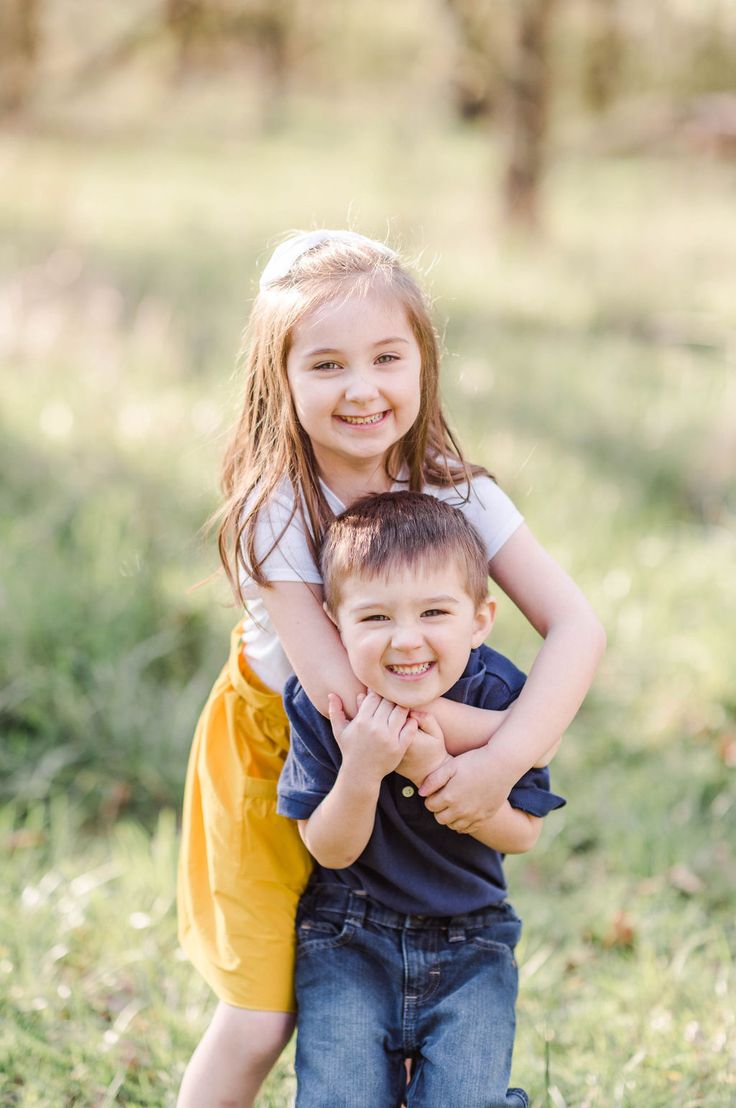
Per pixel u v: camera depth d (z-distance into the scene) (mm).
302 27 19375
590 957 3936
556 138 16578
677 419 8852
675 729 5332
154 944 3762
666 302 12297
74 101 20766
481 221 16109
